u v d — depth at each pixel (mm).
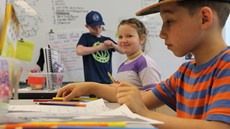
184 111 803
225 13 756
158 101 928
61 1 2828
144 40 2166
